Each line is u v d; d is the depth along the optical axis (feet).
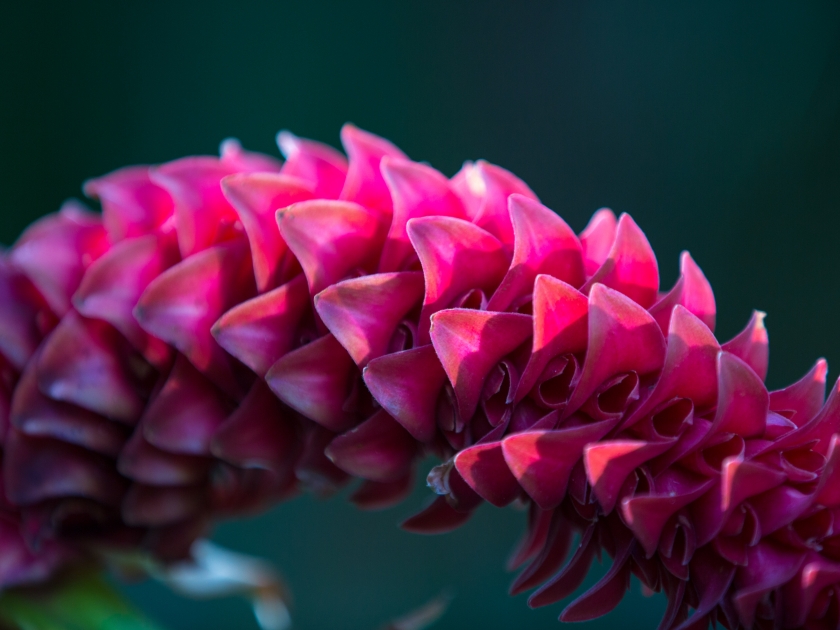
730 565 1.20
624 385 1.22
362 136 1.29
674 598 1.22
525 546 1.32
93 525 1.38
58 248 1.33
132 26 2.49
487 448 1.20
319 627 2.45
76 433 1.32
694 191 2.50
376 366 1.21
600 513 1.22
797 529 1.19
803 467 1.20
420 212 1.25
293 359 1.24
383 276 1.23
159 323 1.26
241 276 1.28
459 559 2.44
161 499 1.34
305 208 1.24
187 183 1.28
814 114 2.35
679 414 1.21
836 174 2.32
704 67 2.47
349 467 1.25
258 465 1.28
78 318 1.31
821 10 2.33
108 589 1.46
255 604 1.59
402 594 2.45
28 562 1.39
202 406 1.29
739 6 2.43
